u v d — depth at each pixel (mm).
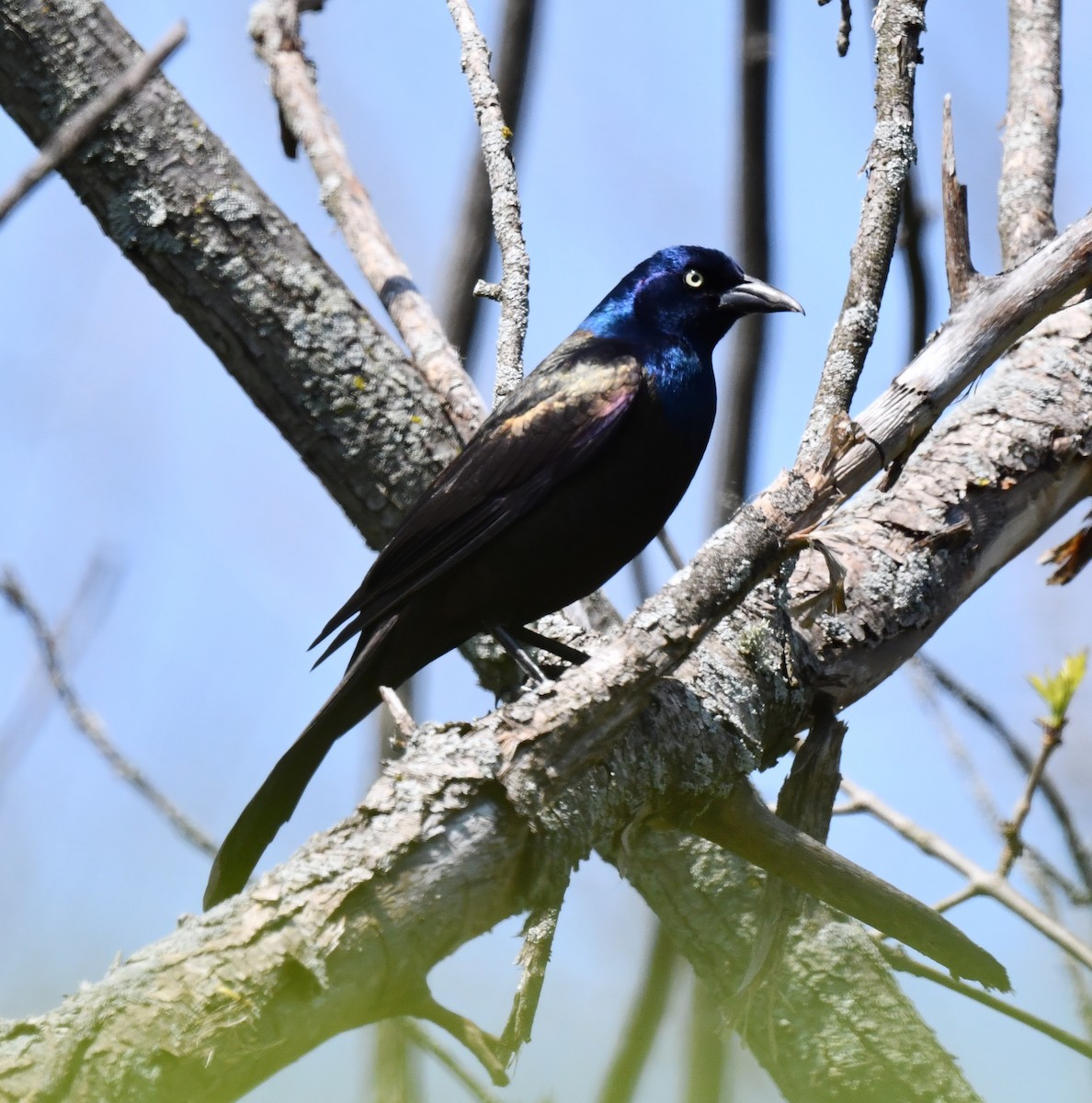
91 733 8648
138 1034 4734
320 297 9758
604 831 6367
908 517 8344
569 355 9703
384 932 5227
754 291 9891
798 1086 7613
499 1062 5270
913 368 7398
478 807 5633
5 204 4500
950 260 7641
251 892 5203
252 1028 4879
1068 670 8062
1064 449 8703
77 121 4656
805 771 7242
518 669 10086
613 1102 7020
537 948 5727
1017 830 7898
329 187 10398
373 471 9680
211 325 9742
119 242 9734
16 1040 4758
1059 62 10469
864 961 7820
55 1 9562
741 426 10453
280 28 10719
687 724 6723
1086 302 9352
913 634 8008
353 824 5480
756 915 7906
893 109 7887
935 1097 7441
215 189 9719
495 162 8898
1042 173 10086
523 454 9180
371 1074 6207
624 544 9523
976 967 6633
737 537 6457
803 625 7750
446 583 9258
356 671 9109
